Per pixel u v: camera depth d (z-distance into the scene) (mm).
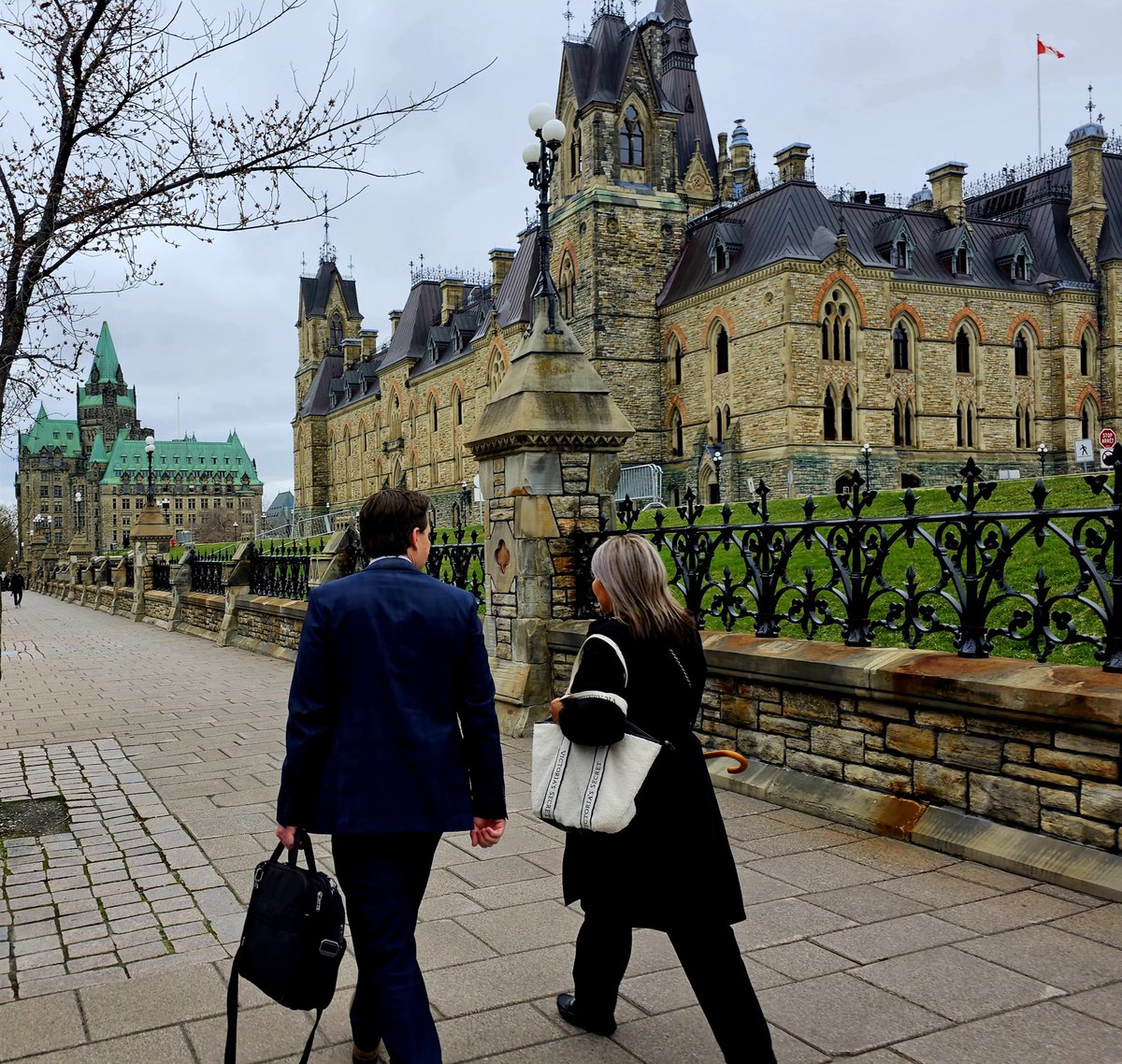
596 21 55469
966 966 4082
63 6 7512
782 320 44469
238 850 6289
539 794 3418
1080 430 55406
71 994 4152
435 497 72562
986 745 5465
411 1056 2938
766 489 7379
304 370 109438
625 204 52688
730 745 7391
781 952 4289
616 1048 3570
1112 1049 3398
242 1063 3543
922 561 10984
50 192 7367
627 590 3465
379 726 3262
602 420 9594
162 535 33344
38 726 11133
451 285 76062
